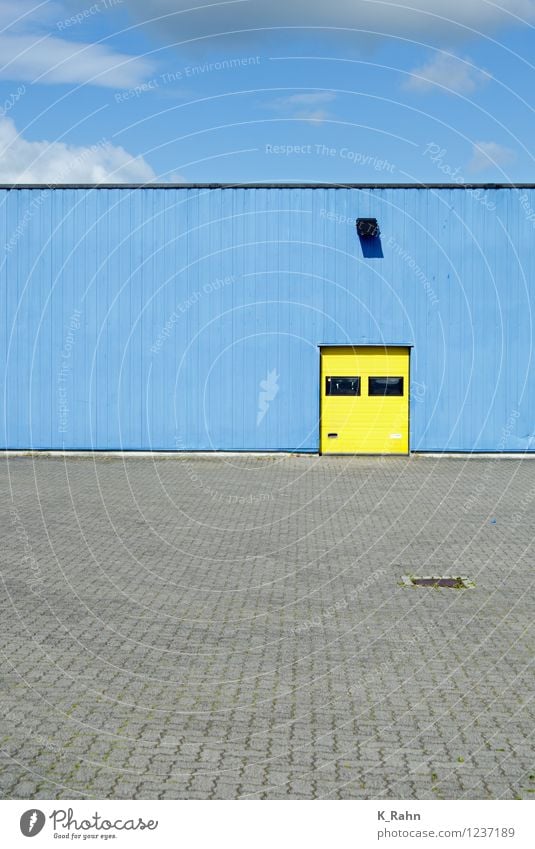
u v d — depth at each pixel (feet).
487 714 22.98
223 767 19.97
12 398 81.82
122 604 33.35
